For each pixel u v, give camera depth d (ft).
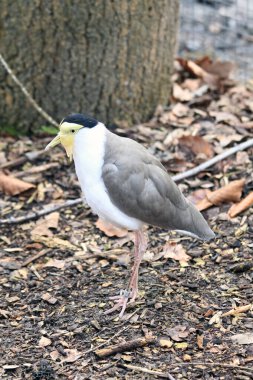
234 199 37.52
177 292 32.17
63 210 38.63
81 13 41.78
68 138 29.66
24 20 41.88
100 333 30.22
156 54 44.32
